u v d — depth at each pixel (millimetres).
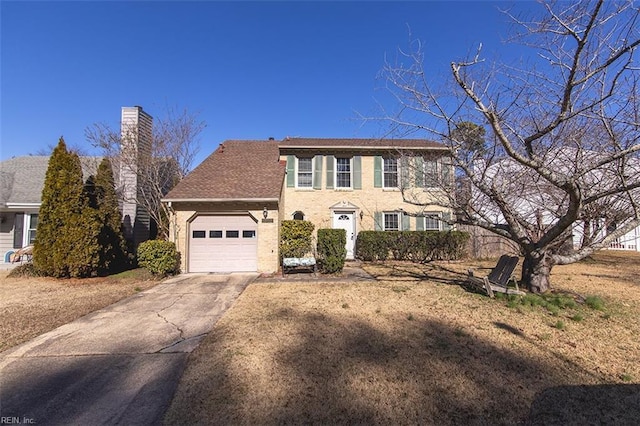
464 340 4965
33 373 4117
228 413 3242
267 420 3135
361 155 16594
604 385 3746
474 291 8234
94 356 4609
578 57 4973
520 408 3328
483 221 8562
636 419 3162
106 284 10039
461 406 3359
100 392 3668
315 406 3342
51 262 10930
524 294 7332
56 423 3137
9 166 16375
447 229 16266
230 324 5820
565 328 5516
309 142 16766
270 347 4707
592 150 7031
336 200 16297
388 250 15047
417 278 10344
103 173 13102
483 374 3951
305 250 12750
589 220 8195
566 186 5969
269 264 12094
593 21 4641
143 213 16312
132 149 15039
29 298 8211
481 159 7645
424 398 3479
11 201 14047
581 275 10734
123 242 13133
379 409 3303
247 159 15938
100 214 11898
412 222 16344
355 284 9398
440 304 6980
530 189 8016
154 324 6012
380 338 5035
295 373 3959
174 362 4387
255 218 12211
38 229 11211
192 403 3422
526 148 6367
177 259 11625
